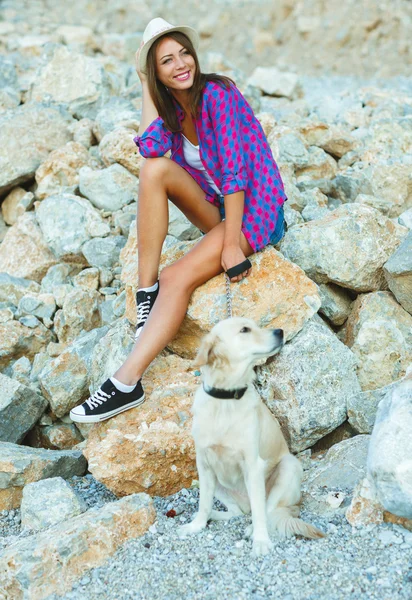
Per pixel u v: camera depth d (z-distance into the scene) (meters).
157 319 3.68
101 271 5.19
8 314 5.00
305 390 3.77
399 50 11.40
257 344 3.13
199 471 3.24
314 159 5.59
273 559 2.92
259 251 3.95
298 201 5.05
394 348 4.04
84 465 4.01
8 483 3.68
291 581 2.78
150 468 3.55
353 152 5.82
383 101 7.05
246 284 3.85
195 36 3.79
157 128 3.77
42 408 4.44
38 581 2.91
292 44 12.44
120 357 4.00
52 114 6.36
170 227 5.00
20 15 12.15
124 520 3.15
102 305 5.03
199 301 3.84
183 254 4.20
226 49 12.80
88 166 5.78
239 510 3.38
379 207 4.96
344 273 4.22
